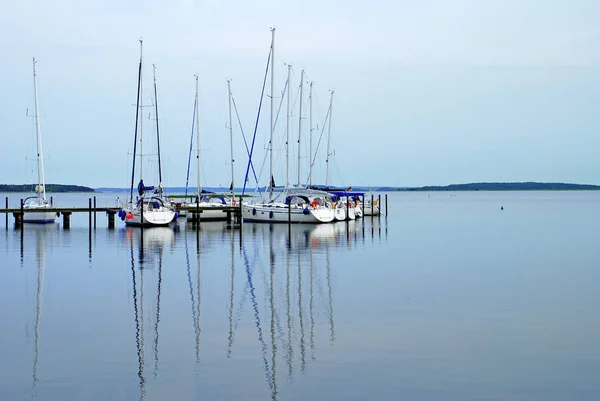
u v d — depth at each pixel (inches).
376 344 657.6
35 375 563.8
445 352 629.0
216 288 969.5
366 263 1253.1
